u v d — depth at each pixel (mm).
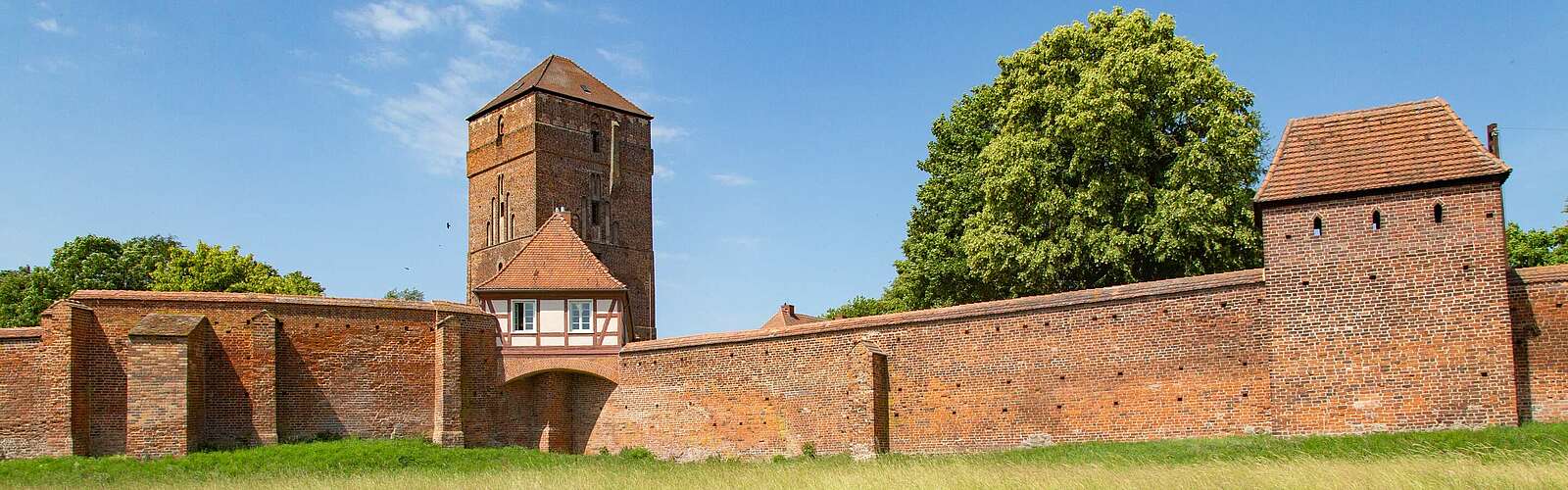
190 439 38031
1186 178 40656
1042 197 41938
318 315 41344
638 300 91500
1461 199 27516
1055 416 32688
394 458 37969
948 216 48750
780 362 38594
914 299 50125
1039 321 33281
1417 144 28266
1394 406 27719
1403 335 27766
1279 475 22625
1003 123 45156
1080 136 41156
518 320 46188
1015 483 23719
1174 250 40156
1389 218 28125
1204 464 25672
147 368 37750
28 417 37469
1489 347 27047
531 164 86062
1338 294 28438
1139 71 40906
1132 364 31594
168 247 75000
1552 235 53188
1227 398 29984
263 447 39156
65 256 71062
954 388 34625
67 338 37406
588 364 43688
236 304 40156
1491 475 21250
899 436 35531
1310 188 28828
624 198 91312
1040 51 43406
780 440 38281
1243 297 29969
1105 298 32219
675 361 41625
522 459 39094
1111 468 25812
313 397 40844
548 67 90188
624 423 42844
